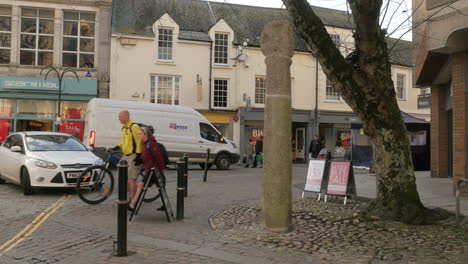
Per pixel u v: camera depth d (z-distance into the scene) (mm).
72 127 22859
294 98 27109
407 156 6871
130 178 7594
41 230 6250
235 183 12680
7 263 4719
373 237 5840
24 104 22250
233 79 25844
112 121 15805
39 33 22969
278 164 6188
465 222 6648
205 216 7445
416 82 13922
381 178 6973
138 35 23703
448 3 8078
